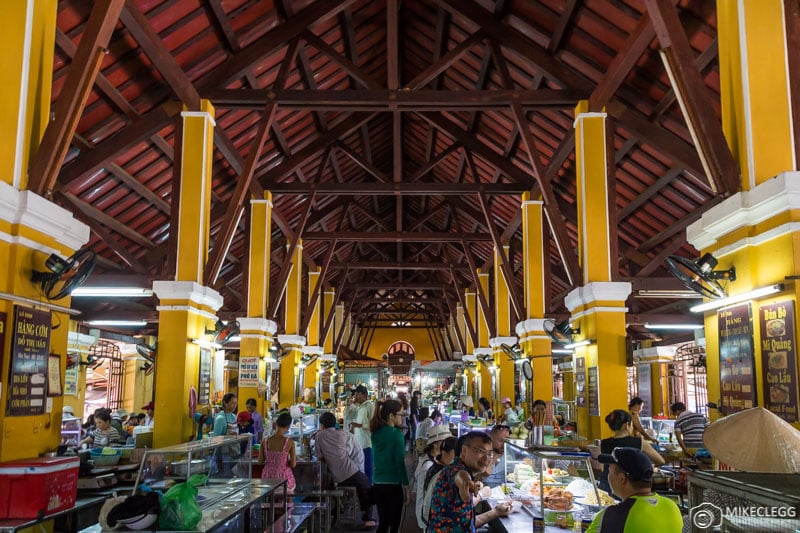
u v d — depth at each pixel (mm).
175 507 3381
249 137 11750
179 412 7875
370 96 9547
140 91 8727
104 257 11789
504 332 17594
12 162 4281
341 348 33000
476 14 9664
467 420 12273
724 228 4848
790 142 4695
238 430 8492
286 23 9539
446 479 3486
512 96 9328
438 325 39906
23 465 3783
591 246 8609
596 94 8711
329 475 7879
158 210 11664
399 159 15023
